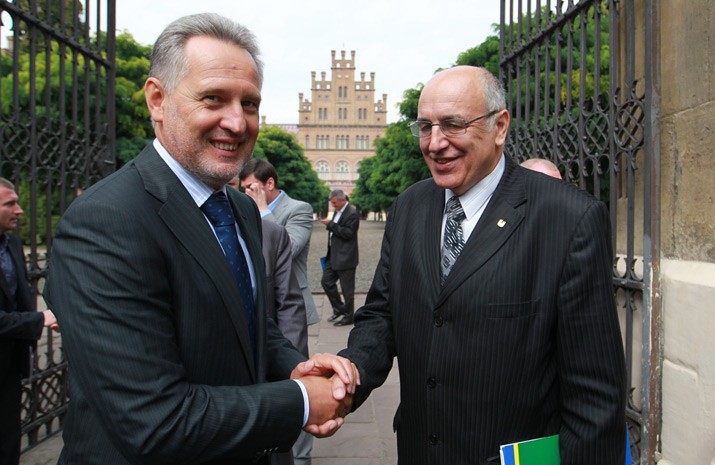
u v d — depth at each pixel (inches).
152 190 47.6
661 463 87.7
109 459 45.2
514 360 55.5
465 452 57.0
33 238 126.3
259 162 137.6
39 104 404.2
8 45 331.0
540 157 124.5
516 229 57.6
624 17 112.6
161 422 41.3
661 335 90.4
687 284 83.3
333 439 142.0
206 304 47.8
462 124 57.5
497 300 55.9
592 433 52.3
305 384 51.3
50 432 137.6
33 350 130.3
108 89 155.9
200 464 46.9
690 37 85.4
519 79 134.0
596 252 54.7
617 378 53.9
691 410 82.0
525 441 53.8
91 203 44.4
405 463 63.3
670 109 90.2
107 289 42.1
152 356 42.5
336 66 3339.1
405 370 62.9
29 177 123.8
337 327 280.1
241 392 46.6
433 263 61.7
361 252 776.9
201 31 49.1
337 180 3326.8
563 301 54.7
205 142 49.3
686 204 86.7
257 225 65.3
